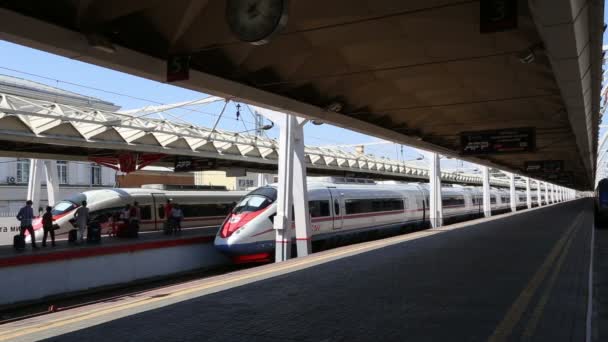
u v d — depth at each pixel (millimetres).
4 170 44094
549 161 36188
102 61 8977
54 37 8125
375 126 18391
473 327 6457
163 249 18984
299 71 12062
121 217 21500
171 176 56219
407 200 29188
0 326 7332
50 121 18844
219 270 20422
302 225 19391
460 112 17594
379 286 9492
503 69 12023
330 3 8562
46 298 15031
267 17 7254
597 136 24141
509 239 18484
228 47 10391
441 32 9852
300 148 19547
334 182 24062
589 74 11102
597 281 9781
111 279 17047
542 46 9797
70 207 22828
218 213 29531
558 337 5945
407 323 6734
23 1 7711
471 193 42562
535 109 16812
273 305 8047
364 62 11609
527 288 8992
